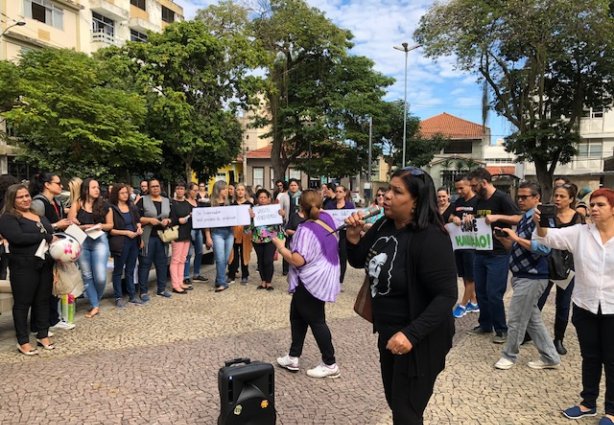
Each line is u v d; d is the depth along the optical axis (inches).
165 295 296.4
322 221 170.1
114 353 193.6
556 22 851.4
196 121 838.5
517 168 1154.0
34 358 187.3
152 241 289.4
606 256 134.3
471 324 243.4
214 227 311.3
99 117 703.7
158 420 137.5
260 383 116.7
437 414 144.3
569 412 142.5
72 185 252.2
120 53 842.8
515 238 169.8
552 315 260.1
